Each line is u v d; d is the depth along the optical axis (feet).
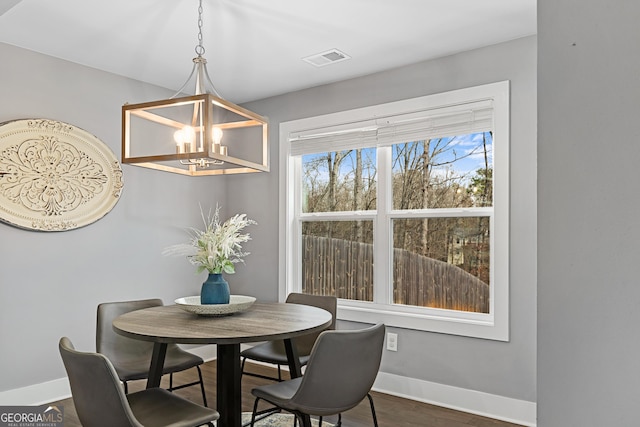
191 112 14.15
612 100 1.73
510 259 9.70
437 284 11.07
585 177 1.79
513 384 9.62
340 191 12.78
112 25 9.20
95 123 11.61
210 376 12.59
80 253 11.27
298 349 9.65
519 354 9.55
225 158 7.13
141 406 6.53
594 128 1.77
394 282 11.73
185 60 11.09
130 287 12.31
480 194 10.54
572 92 1.84
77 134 11.14
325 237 13.01
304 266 13.38
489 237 10.38
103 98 11.79
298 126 13.21
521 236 9.60
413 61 11.04
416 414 10.02
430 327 10.69
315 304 10.00
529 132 9.55
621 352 1.68
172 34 9.62
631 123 1.68
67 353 5.66
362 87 12.05
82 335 11.28
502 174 9.84
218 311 7.80
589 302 1.76
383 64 11.24
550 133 1.90
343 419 9.73
